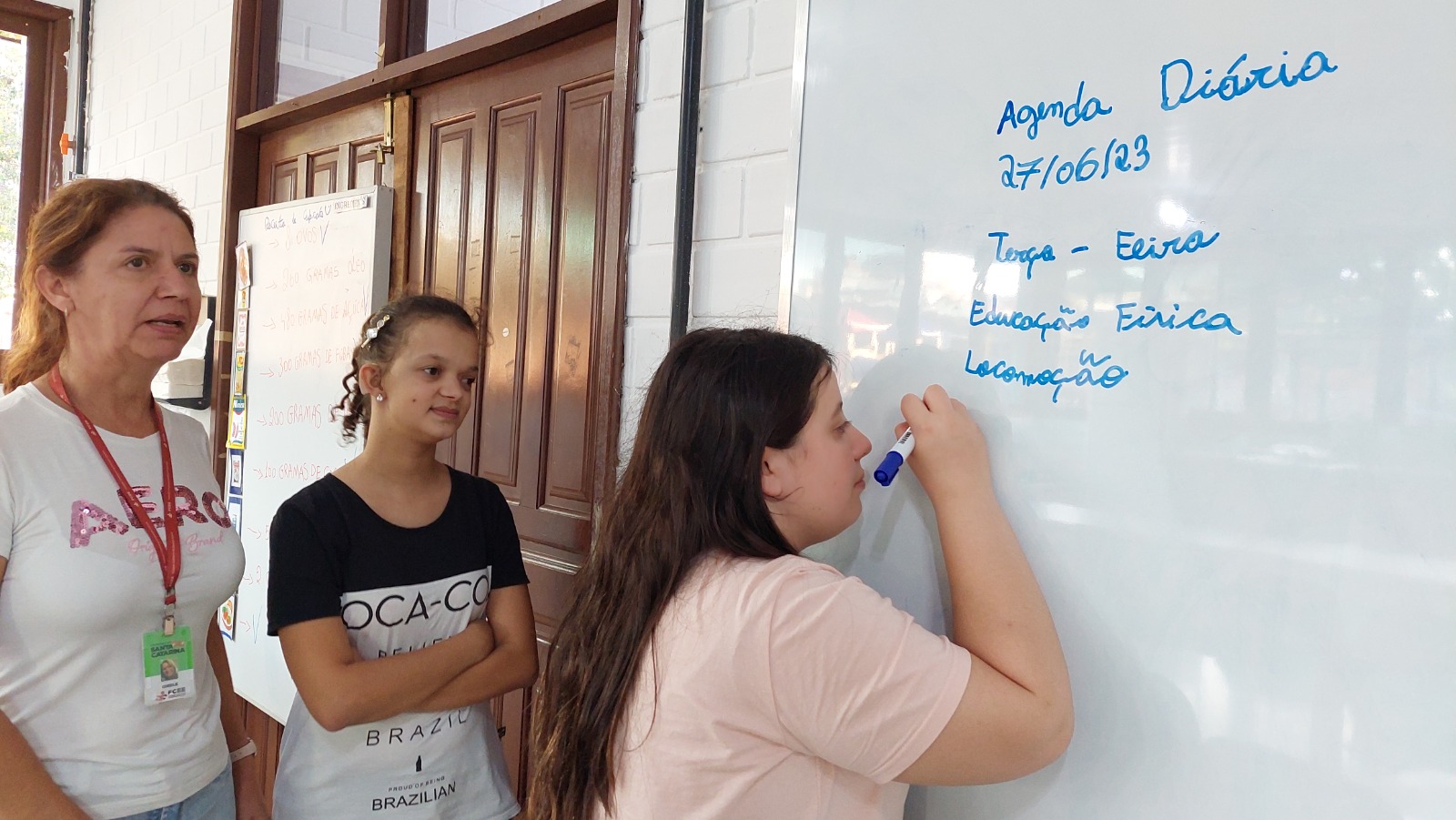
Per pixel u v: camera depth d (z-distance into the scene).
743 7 1.14
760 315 1.10
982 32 0.84
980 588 0.70
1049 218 0.79
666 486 0.73
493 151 1.73
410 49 1.95
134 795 0.99
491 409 1.73
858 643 0.62
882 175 0.92
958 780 0.62
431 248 1.87
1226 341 0.69
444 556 1.18
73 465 0.98
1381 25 0.62
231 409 2.27
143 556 1.01
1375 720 0.62
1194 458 0.70
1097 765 0.74
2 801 0.86
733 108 1.14
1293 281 0.66
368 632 1.12
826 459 0.74
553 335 1.59
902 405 0.81
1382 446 0.62
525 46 1.62
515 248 1.67
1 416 0.96
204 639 1.11
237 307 2.26
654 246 1.24
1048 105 0.79
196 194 2.49
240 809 1.23
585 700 0.75
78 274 0.99
